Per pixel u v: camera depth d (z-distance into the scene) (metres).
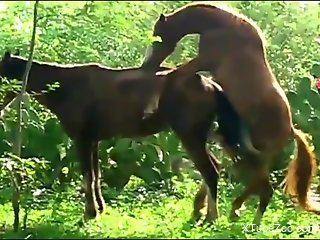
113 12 15.94
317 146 13.27
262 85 10.84
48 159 13.61
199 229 10.55
